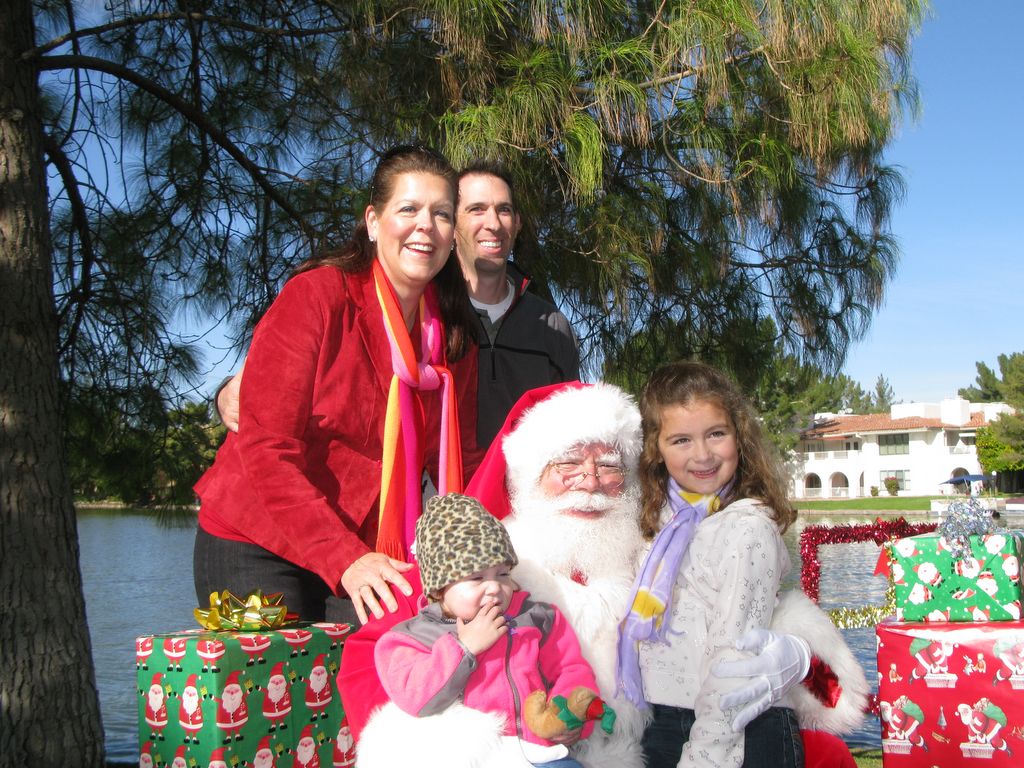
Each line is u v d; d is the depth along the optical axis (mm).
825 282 4895
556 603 2309
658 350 4809
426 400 2801
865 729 5820
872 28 4082
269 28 4719
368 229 2775
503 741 2018
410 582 2422
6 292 3777
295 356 2518
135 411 4828
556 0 3848
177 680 2236
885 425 59750
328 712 2430
